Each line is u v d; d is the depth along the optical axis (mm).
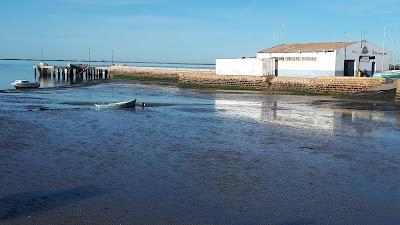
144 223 8391
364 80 44531
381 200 9875
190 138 18062
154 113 28125
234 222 8484
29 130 19719
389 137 18516
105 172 12227
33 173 12023
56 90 52938
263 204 9570
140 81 74500
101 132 19469
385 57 54031
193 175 11992
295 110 30266
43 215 8742
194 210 9156
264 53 59125
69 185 10906
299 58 54531
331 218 8727
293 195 10234
